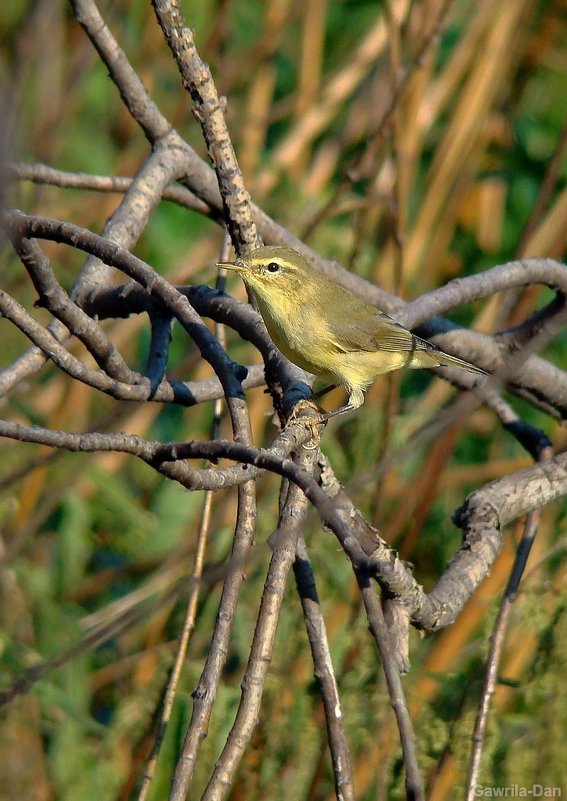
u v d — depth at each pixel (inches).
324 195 551.2
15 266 501.7
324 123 556.7
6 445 490.0
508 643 418.9
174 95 577.3
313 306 373.7
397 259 469.7
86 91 558.9
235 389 276.2
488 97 519.2
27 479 486.0
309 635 236.8
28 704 425.7
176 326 555.2
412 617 261.3
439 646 452.4
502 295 526.3
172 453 226.5
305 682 387.5
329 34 622.2
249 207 350.9
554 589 363.9
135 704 387.2
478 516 308.2
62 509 510.3
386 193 503.2
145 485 537.0
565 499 456.1
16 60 283.3
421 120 531.8
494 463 526.9
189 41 315.6
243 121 558.9
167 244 542.6
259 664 219.5
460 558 292.5
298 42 612.4
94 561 530.0
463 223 585.0
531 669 351.9
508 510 314.3
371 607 194.9
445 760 353.1
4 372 311.1
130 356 538.0
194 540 468.8
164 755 367.2
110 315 364.8
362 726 373.4
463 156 520.7
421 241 523.2
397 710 188.4
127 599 466.3
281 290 367.6
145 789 292.2
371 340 379.2
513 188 584.4
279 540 209.2
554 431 537.0
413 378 569.3
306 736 370.0
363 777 379.9
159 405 527.5
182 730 369.4
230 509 491.5
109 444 228.1
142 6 551.2
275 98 620.7
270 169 544.7
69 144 553.0
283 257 366.9
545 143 591.8
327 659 231.5
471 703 333.1
